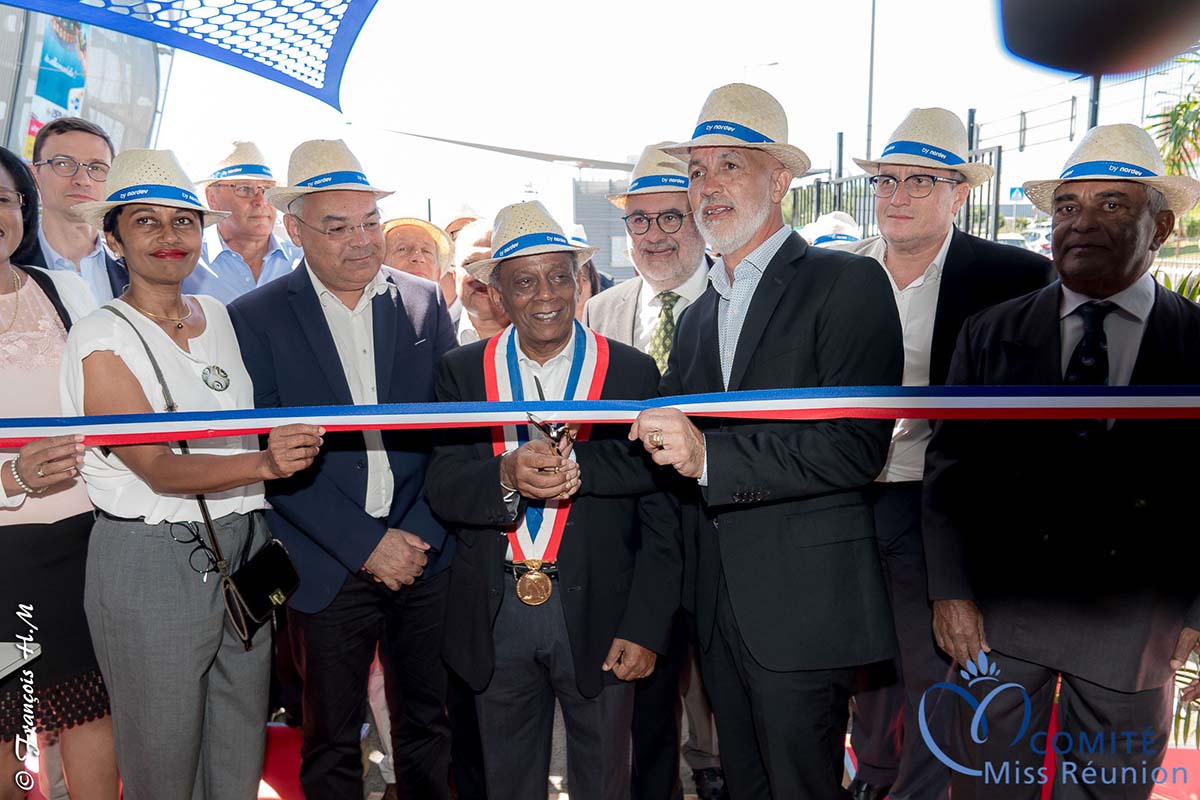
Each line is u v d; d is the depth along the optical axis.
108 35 4.12
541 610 2.41
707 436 2.21
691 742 3.41
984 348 2.42
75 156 3.21
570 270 2.42
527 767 2.51
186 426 2.31
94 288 3.31
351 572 2.70
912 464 2.92
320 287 2.81
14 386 2.57
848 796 2.40
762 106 2.30
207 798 2.57
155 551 2.34
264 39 2.67
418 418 2.36
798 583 2.23
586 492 2.41
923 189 2.81
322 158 2.71
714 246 2.33
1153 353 2.18
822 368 2.20
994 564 2.36
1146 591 2.19
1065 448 2.25
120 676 2.38
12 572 2.56
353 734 2.82
